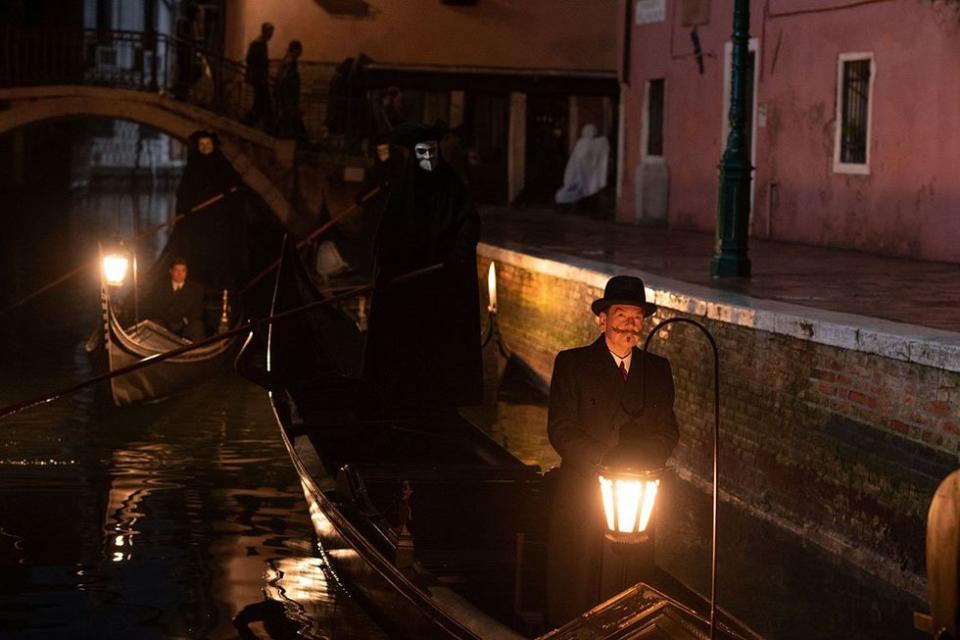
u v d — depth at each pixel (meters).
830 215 19.27
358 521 8.60
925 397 9.07
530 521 8.78
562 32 31.70
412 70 31.31
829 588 9.16
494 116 32.97
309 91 31.00
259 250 25.33
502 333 18.45
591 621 5.90
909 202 17.55
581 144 28.61
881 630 8.33
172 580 9.03
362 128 28.83
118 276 14.51
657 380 6.54
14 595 8.70
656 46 24.69
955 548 4.51
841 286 13.84
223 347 16.08
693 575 9.42
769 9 20.66
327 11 30.97
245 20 30.91
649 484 5.96
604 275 14.51
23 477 11.55
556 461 12.83
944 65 16.83
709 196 22.80
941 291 13.38
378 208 22.42
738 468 11.42
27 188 45.28
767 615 8.61
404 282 11.01
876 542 9.55
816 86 19.56
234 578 9.09
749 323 11.15
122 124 62.22
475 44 31.47
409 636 7.45
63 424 13.58
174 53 29.73
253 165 27.92
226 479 11.66
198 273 21.02
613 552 6.01
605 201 28.92
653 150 25.03
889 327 9.75
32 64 28.88
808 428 10.41
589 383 6.51
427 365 11.25
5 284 24.38
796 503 10.55
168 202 47.16
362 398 11.30
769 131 20.77
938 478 8.93
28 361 16.97
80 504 10.78
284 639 8.00
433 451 10.87
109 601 8.62
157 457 12.34
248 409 14.52
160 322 16.08
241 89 28.83
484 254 19.44
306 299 14.54
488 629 6.57
